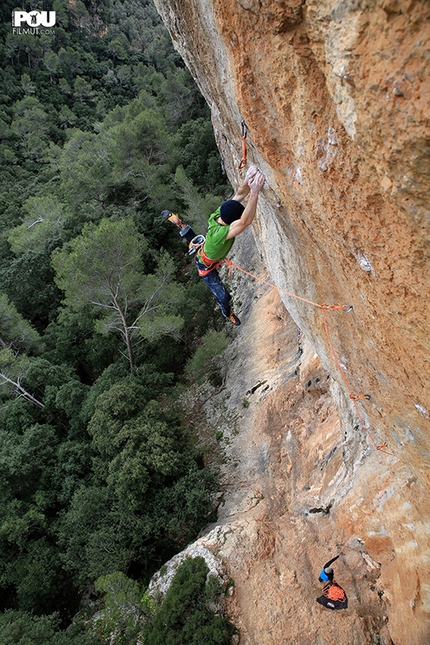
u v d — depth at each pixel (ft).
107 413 48.06
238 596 31.14
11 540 42.34
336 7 7.50
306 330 23.09
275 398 45.57
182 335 63.21
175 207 79.41
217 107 20.42
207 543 34.88
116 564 38.88
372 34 7.16
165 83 117.60
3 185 120.98
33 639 33.30
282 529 34.27
